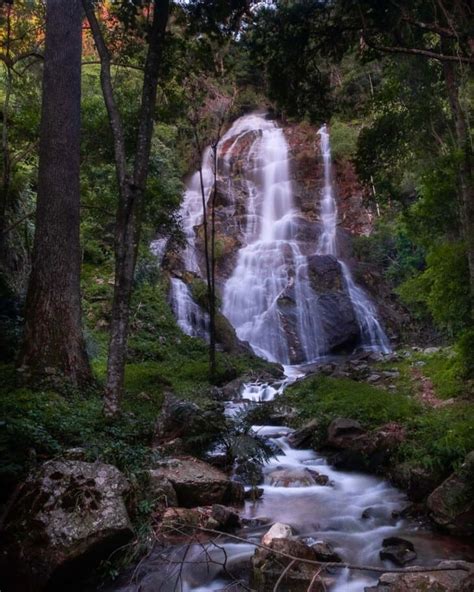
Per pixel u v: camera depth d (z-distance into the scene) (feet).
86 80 63.16
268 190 92.79
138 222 31.68
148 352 46.70
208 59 35.04
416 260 63.16
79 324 30.78
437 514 18.54
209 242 72.43
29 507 15.07
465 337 32.17
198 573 15.14
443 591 12.39
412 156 40.96
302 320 63.82
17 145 44.27
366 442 24.66
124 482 16.26
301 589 14.06
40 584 13.67
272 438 28.71
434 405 30.01
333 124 99.04
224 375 42.68
